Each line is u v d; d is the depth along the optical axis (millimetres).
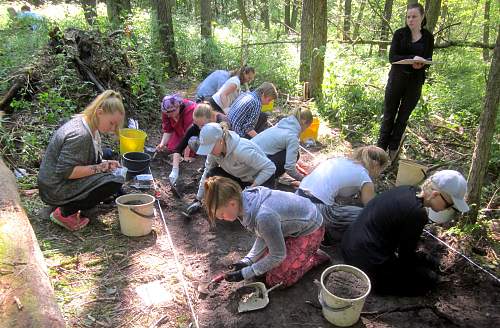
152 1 9930
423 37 5039
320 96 7730
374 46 14414
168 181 4875
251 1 23062
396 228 3059
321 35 7703
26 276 2381
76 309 2891
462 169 5316
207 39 10336
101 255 3471
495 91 3598
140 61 6910
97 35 6305
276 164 4379
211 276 3355
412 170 4738
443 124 6641
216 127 3705
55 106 5078
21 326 2066
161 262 3455
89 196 3637
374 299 3217
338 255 3693
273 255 2902
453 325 2990
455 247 3781
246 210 2861
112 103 3582
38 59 5766
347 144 6141
